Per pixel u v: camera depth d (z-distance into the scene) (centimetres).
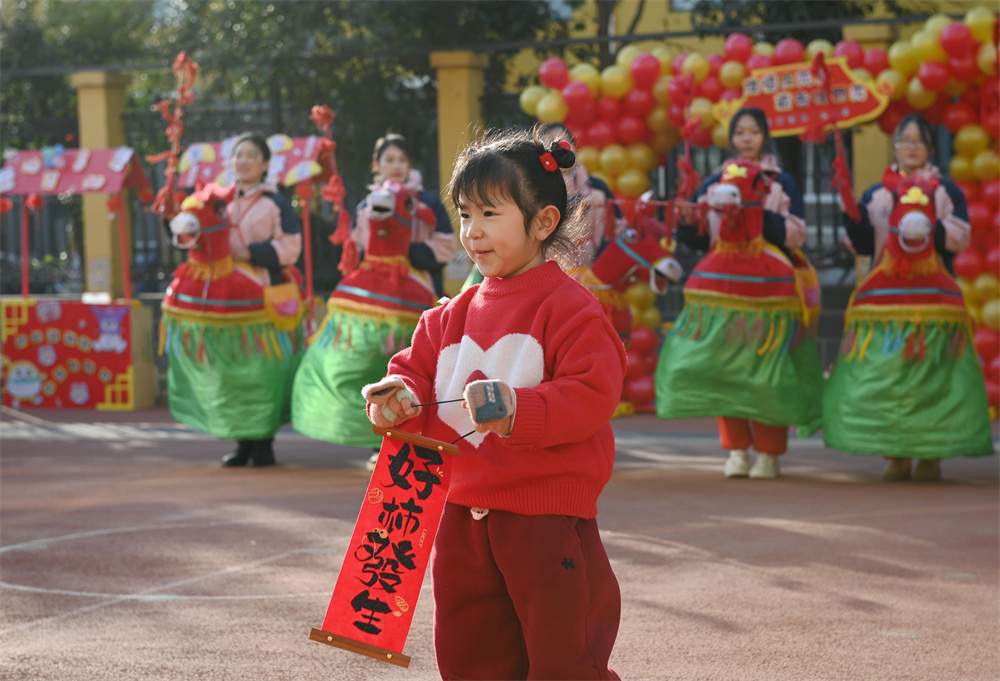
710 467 687
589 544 231
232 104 1127
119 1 1457
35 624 371
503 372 227
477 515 228
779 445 641
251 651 341
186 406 700
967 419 605
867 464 696
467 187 231
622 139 900
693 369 630
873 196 631
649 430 846
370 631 220
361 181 1118
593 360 222
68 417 966
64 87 1334
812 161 1175
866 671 315
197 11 1184
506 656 236
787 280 628
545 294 231
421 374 240
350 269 664
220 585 417
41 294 1230
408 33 1177
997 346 852
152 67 1139
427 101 1106
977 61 820
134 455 762
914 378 604
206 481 650
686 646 339
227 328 685
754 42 1187
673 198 902
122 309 1003
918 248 594
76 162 968
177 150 706
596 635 229
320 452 772
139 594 406
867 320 620
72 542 490
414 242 658
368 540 222
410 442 222
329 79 1157
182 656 337
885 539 477
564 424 215
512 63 1311
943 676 311
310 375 665
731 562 439
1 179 981
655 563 439
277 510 558
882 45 961
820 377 649
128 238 1148
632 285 862
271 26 1141
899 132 623
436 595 236
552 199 232
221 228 680
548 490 224
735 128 638
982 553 451
